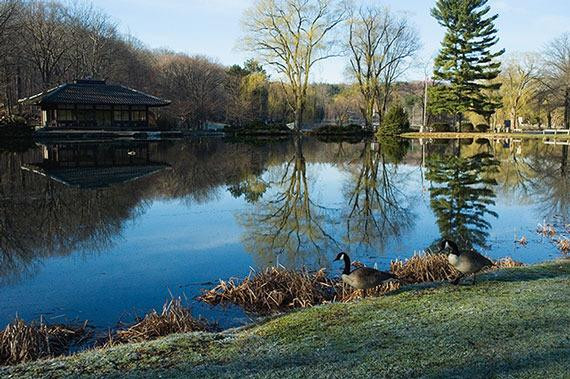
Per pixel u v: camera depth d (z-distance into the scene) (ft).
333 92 313.53
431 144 144.15
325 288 25.76
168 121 182.91
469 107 174.81
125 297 25.52
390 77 187.11
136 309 23.93
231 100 213.87
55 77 192.03
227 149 122.21
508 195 57.57
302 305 23.43
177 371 14.89
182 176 72.69
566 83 164.86
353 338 16.72
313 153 113.50
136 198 54.34
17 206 48.08
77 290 26.50
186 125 204.03
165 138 162.50
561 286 21.93
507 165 88.07
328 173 79.20
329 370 14.35
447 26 174.70
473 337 16.26
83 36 189.47
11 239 36.58
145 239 37.29
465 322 17.65
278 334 17.57
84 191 57.36
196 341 17.37
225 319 22.29
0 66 144.25
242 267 30.73
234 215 46.91
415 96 268.82
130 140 148.25
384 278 22.18
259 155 107.55
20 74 179.11
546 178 71.05
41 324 20.27
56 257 32.50
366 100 189.78
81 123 150.71
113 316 23.09
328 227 42.11
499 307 19.11
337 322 18.43
